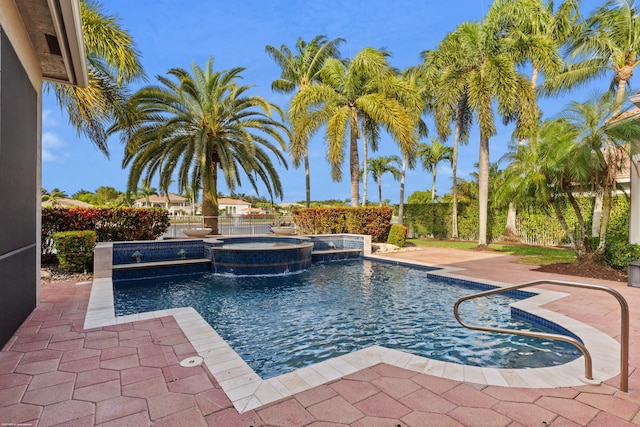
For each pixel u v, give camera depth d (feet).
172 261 29.76
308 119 46.14
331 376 9.50
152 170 44.78
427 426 7.22
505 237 52.90
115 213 32.63
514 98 40.50
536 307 16.84
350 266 34.04
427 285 25.05
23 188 13.48
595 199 41.11
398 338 14.57
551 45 42.57
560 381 9.17
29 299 14.76
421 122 68.08
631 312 15.70
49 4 11.87
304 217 49.42
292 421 7.39
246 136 42.04
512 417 7.54
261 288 24.12
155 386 8.86
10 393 8.46
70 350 11.12
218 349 11.27
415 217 67.00
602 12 47.85
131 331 12.96
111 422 7.32
